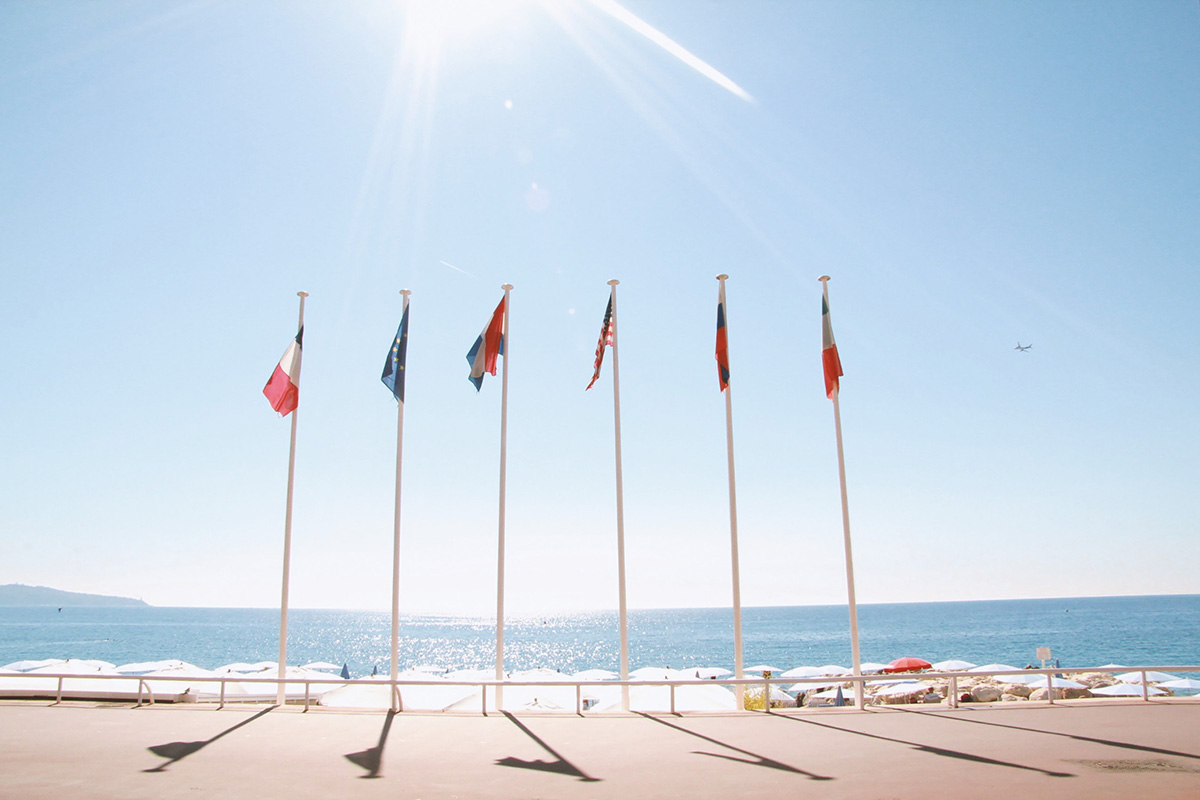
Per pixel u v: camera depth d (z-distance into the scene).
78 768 12.26
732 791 10.74
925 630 130.38
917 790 10.63
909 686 33.84
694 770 12.13
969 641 96.50
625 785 11.18
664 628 190.88
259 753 13.52
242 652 97.50
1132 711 17.81
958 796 10.26
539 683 17.67
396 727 16.16
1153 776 11.34
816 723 16.52
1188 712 17.66
